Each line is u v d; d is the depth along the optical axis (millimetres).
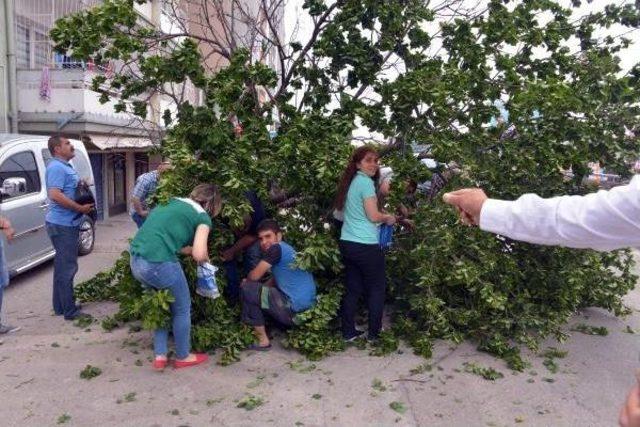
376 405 4223
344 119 5590
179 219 4539
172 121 5852
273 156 5352
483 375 4754
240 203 5078
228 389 4461
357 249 5188
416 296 5441
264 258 5121
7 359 5016
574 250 5656
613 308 6520
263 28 6723
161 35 5855
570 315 5996
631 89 5883
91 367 4719
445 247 5102
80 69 12031
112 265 9414
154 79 5660
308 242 5207
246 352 5176
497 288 5516
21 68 12211
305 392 4418
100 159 15773
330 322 5723
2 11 11812
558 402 4316
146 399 4277
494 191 5672
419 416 4070
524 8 6062
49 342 5430
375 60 6152
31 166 8312
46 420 3959
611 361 5168
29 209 8008
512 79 5660
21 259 7887
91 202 6160
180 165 4902
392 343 5227
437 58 6004
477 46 5812
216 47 6797
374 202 5160
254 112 5703
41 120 12180
